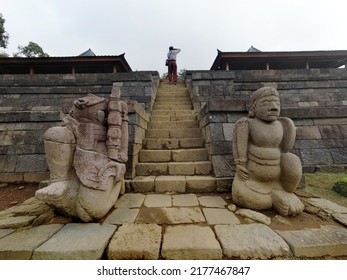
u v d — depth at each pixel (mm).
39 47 20828
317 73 8227
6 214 2572
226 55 11594
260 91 2734
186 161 4047
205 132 4312
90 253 1715
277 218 2385
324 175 3959
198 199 3010
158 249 1784
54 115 4707
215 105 3873
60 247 1761
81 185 2281
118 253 1762
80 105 2459
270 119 2652
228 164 3547
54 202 2211
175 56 10297
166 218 2371
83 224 2230
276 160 2650
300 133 4465
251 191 2613
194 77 7203
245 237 1945
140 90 6906
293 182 2555
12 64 11133
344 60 12016
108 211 2486
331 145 4375
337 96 7750
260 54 11523
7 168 4344
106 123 2613
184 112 6156
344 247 1813
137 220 2314
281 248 1792
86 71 12812
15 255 1722
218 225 2195
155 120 5609
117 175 2494
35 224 2285
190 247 1775
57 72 12820
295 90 7840
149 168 3787
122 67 12078
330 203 2824
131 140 3730
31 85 7816
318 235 1982
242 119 2830
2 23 16078
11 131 4637
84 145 2389
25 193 3752
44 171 4336
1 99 7531
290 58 11867
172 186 3336
